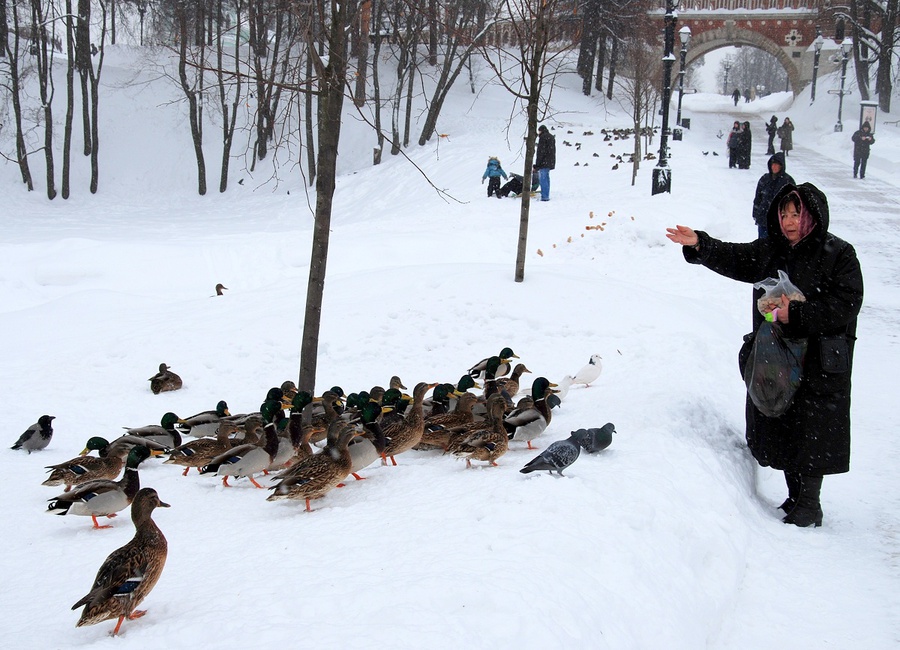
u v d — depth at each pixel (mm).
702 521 6176
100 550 6426
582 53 62688
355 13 11148
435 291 15992
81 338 15406
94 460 8141
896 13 62000
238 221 36500
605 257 21344
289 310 15789
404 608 4207
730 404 10281
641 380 10922
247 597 4750
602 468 6750
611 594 4750
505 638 3977
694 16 79000
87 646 4336
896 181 37094
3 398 12156
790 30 78062
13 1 42969
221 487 8055
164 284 21656
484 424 7852
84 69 44812
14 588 5676
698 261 8047
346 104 51500
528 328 14250
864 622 5473
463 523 5629
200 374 13281
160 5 41469
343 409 10055
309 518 6512
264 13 16297
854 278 7180
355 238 23406
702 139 55312
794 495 7574
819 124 62969
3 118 46469
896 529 7102
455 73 44938
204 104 44000
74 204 42719
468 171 37875
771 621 5500
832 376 7172
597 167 35750
